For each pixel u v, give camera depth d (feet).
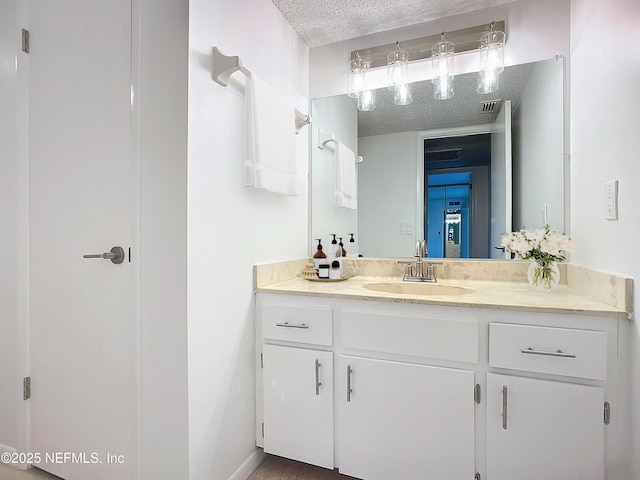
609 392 3.38
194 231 3.76
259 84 4.59
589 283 4.22
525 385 3.60
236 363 4.49
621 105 3.47
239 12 4.60
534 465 3.58
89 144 4.26
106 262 4.17
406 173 6.22
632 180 3.26
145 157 3.89
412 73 6.10
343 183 6.61
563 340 3.49
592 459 3.41
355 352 4.37
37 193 4.67
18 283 4.77
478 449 3.81
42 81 4.61
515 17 5.44
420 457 4.02
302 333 4.62
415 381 4.04
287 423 4.68
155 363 3.86
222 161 4.25
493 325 3.72
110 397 4.17
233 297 4.46
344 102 6.51
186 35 3.67
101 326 4.21
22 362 4.77
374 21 5.90
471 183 5.83
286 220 5.89
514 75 5.48
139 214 3.92
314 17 5.80
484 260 5.71
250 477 4.72
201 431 3.87
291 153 5.33
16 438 4.84
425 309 4.02
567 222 5.10
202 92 3.89
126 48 4.00
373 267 6.31
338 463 4.44
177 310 3.71
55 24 4.50
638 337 3.17
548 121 5.27
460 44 5.67
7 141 4.81
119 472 4.13
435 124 6.04
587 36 4.45
